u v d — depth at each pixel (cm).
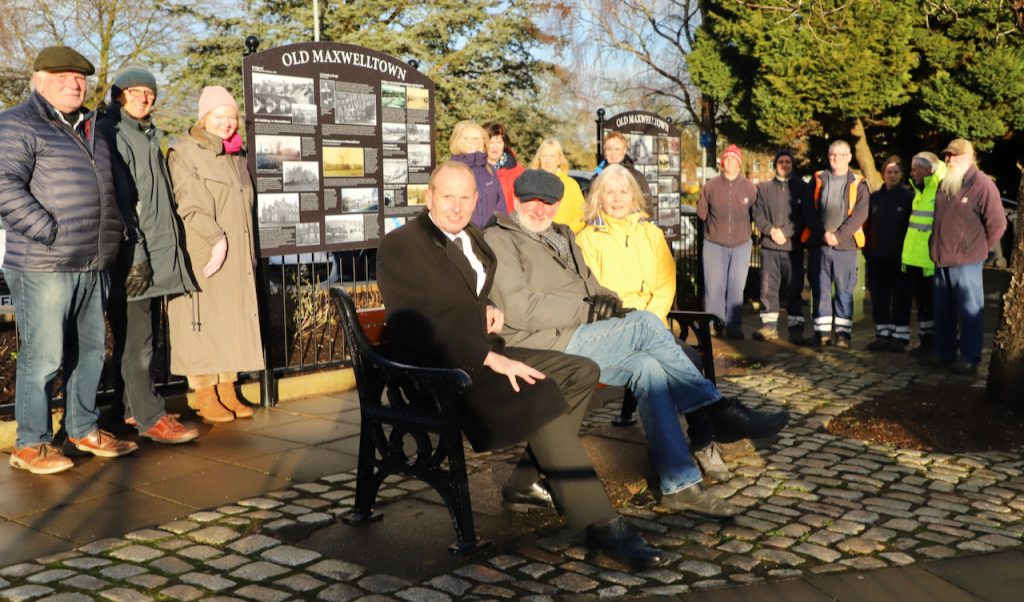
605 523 331
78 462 455
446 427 334
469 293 365
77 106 429
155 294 484
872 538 360
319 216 607
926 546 353
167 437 489
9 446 480
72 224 421
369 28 2725
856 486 427
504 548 346
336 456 472
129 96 480
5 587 302
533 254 412
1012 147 1786
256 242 570
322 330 791
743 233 871
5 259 421
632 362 386
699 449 434
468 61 2734
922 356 782
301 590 304
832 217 820
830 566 332
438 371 330
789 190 860
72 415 457
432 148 687
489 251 385
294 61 582
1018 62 1506
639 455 471
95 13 2169
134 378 485
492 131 714
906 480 438
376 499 402
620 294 459
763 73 1752
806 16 670
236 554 336
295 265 871
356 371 366
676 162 1023
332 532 361
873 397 614
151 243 482
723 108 2348
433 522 373
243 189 535
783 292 1119
